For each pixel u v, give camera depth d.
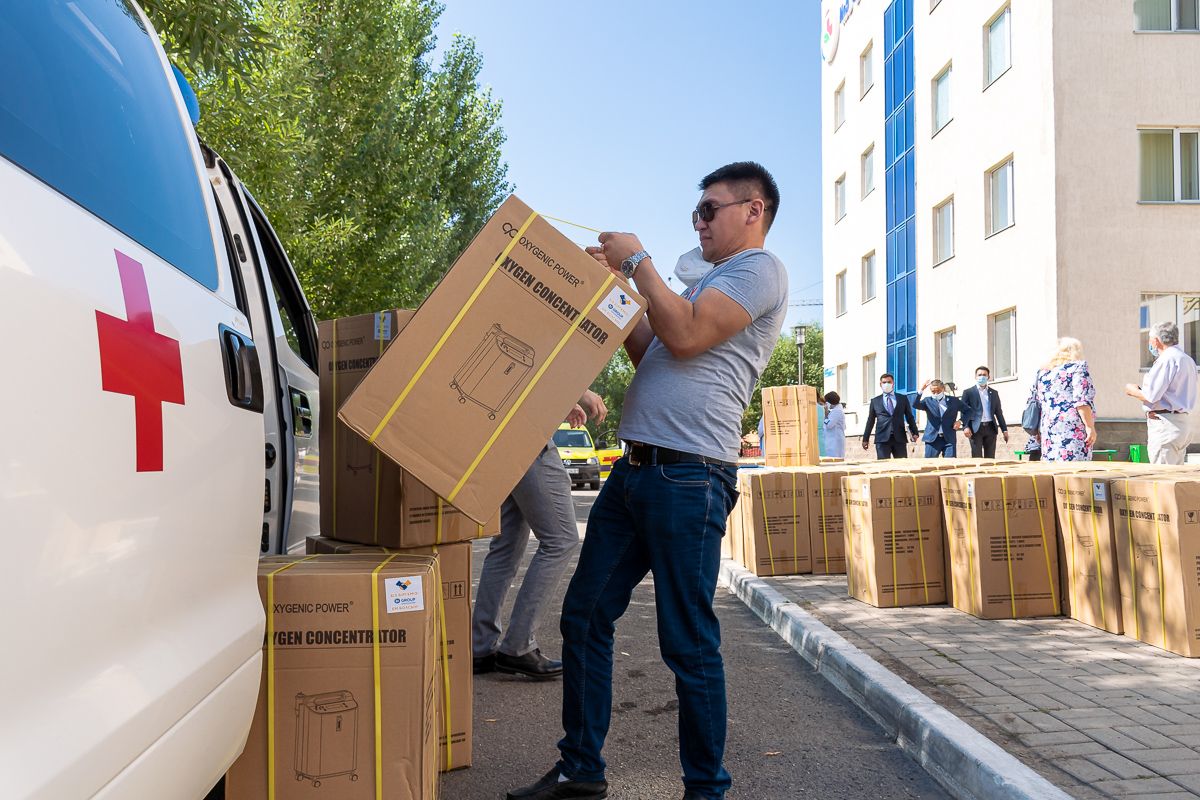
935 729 3.23
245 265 3.00
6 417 1.02
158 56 1.98
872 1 23.00
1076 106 14.62
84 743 1.12
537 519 4.27
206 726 1.52
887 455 14.37
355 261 16.69
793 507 6.67
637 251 2.66
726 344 2.77
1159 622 4.34
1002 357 16.61
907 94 20.73
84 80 1.51
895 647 4.42
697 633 2.71
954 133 18.14
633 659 4.82
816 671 4.54
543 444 2.37
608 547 2.86
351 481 3.02
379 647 2.16
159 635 1.39
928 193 19.41
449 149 22.75
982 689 3.71
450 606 3.13
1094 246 14.58
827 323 26.91
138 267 1.44
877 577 5.41
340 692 2.15
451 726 3.18
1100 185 14.61
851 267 24.83
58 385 1.13
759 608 5.93
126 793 1.22
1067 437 7.42
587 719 2.84
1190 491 4.21
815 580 6.45
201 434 1.57
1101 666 4.04
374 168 17.16
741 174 2.93
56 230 1.21
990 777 2.82
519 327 2.37
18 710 1.03
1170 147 14.87
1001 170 16.59
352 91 16.91
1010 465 6.51
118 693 1.22
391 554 2.58
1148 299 14.73
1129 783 2.76
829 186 26.73
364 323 2.97
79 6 1.59
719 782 2.73
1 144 1.17
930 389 13.99
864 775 3.20
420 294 20.05
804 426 8.12
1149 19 14.78
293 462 2.99
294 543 3.03
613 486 2.87
